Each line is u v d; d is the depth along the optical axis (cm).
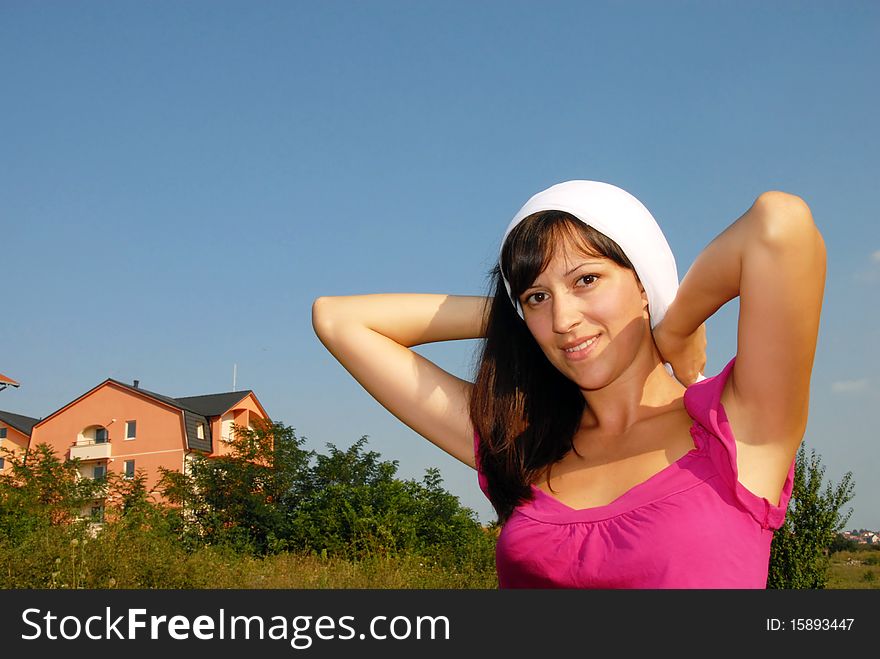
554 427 150
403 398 176
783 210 116
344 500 1850
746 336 121
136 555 856
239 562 1114
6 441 4422
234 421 4209
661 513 128
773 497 126
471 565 1396
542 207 137
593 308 136
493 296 170
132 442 3894
